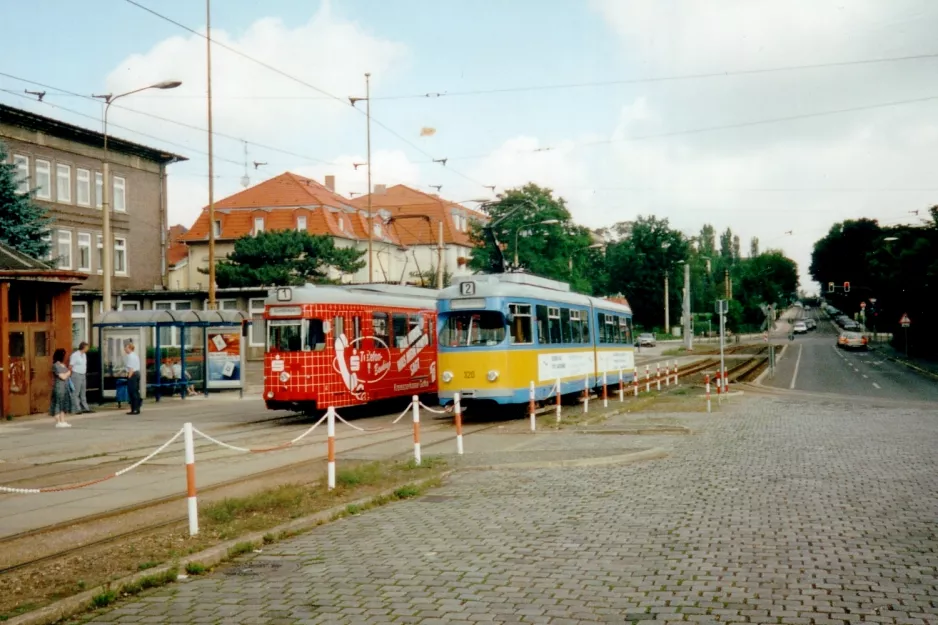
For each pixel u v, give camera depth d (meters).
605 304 31.11
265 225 77.19
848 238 106.44
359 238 81.00
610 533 8.66
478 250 70.25
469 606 6.33
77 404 24.73
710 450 15.19
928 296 60.28
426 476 12.45
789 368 51.91
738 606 6.18
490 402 21.88
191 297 51.00
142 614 6.41
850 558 7.49
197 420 22.91
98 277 48.69
